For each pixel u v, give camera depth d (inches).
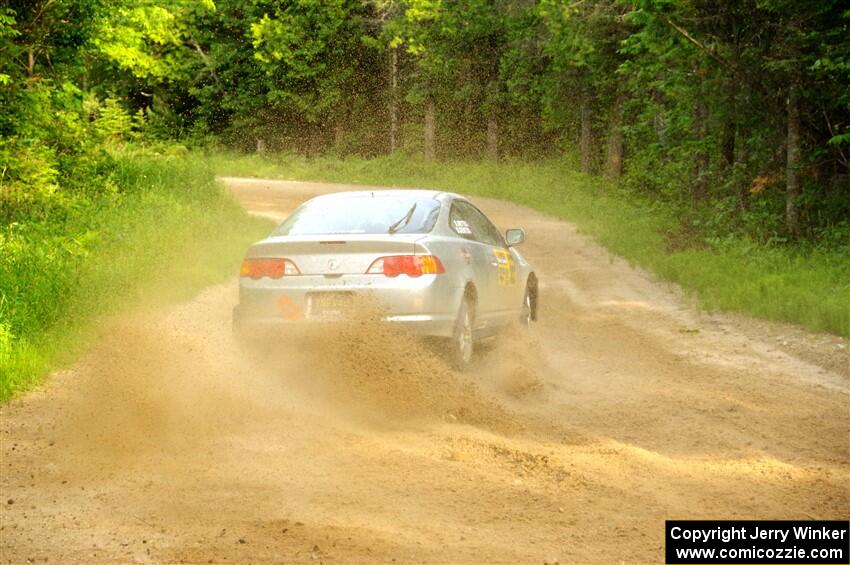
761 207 765.3
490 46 2113.7
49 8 751.1
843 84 715.4
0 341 363.9
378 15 2335.1
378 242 319.6
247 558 173.2
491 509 203.6
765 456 253.1
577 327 482.6
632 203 1195.3
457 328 334.0
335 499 208.7
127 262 571.8
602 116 1713.8
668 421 292.7
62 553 177.2
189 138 2561.5
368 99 2453.2
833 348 405.4
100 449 251.9
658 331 468.8
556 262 749.9
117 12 853.2
